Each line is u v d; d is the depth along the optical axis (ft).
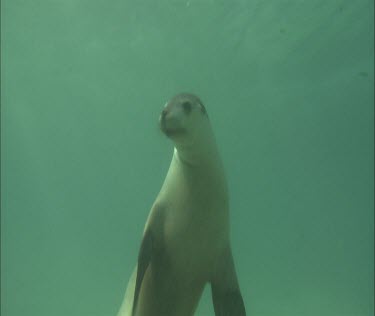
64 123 125.39
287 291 106.22
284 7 54.75
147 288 12.16
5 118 119.55
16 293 138.21
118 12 59.62
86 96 99.86
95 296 127.24
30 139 142.10
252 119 118.32
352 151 155.43
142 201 237.45
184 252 11.73
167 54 73.15
